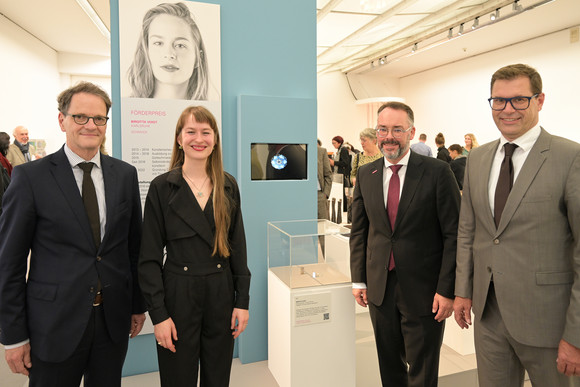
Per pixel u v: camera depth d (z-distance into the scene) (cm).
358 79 1425
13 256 142
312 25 316
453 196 196
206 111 167
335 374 243
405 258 201
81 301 148
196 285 163
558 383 153
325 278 244
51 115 1053
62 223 146
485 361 173
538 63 930
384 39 974
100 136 152
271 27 305
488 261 166
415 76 1381
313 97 320
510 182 161
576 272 142
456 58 1155
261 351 305
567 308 148
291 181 307
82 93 148
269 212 303
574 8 748
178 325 163
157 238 164
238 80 300
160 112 276
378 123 203
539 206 150
